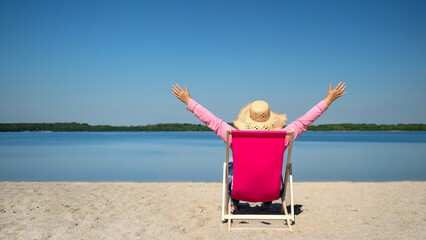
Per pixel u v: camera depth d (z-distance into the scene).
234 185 3.67
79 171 10.70
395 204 4.85
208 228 3.66
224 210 3.77
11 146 28.08
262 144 3.42
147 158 16.19
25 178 9.04
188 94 3.93
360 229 3.58
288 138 3.71
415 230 3.53
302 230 3.55
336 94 3.91
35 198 5.24
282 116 3.96
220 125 3.85
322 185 6.68
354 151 21.59
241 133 3.36
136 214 4.27
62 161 14.43
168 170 11.04
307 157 16.64
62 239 3.28
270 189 3.67
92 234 3.44
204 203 4.98
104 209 4.53
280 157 3.50
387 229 3.57
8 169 11.28
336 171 10.67
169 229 3.62
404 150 22.53
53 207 4.61
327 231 3.51
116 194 5.66
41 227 3.66
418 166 12.27
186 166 12.35
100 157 16.62
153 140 44.03
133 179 8.95
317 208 4.65
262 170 3.52
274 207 4.76
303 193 5.83
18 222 3.85
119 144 32.59
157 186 6.57
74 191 5.93
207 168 11.69
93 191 5.95
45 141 39.44
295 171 10.69
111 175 9.80
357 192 5.85
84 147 26.69
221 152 20.83
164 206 4.76
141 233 3.47
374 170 10.91
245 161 3.49
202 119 3.88
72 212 4.34
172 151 21.75
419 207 4.63
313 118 3.89
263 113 3.81
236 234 3.43
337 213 4.34
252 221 3.98
